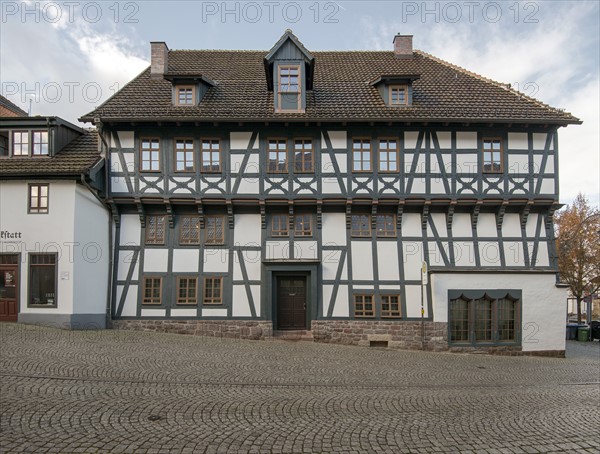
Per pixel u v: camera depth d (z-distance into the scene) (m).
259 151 14.79
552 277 14.52
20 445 4.95
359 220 15.05
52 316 13.41
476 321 14.42
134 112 14.55
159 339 12.86
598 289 25.64
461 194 14.83
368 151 14.95
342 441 5.51
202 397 7.32
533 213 15.19
